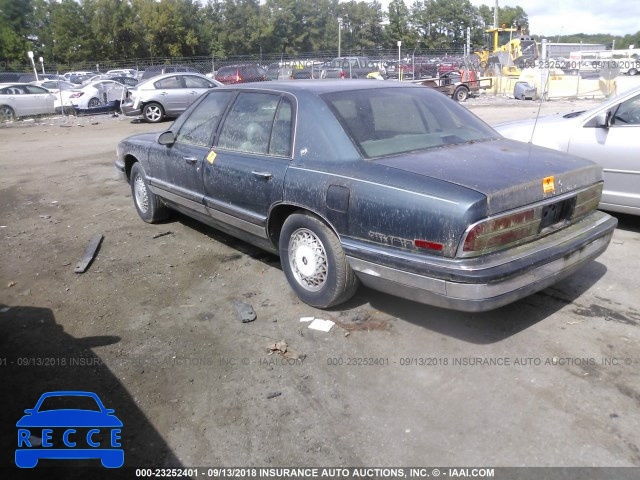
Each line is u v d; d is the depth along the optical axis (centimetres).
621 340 356
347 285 383
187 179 517
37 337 388
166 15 6512
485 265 308
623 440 270
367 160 360
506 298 317
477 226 304
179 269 501
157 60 4809
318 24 8550
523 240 332
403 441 276
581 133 570
